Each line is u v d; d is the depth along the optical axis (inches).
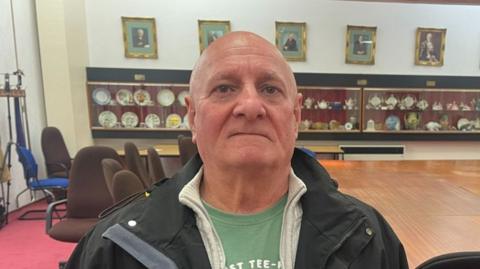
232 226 27.9
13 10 156.4
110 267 25.7
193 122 28.2
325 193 29.0
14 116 154.3
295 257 27.3
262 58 25.7
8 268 102.6
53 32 166.4
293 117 27.7
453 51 197.3
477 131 193.6
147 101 190.4
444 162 128.6
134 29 186.4
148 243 26.0
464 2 151.5
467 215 62.0
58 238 87.4
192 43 190.2
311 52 193.9
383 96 193.9
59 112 170.4
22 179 158.7
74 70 172.6
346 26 192.4
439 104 196.1
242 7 189.0
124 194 62.2
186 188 28.1
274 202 29.0
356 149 192.7
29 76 165.8
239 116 25.1
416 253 45.8
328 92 193.8
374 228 28.5
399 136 193.0
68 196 97.6
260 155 25.3
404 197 75.0
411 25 193.9
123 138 187.6
